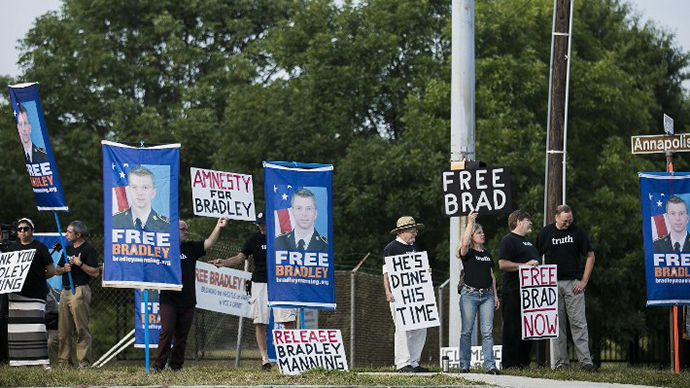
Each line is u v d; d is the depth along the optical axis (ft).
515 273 69.00
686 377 64.49
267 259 66.64
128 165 61.87
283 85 168.55
